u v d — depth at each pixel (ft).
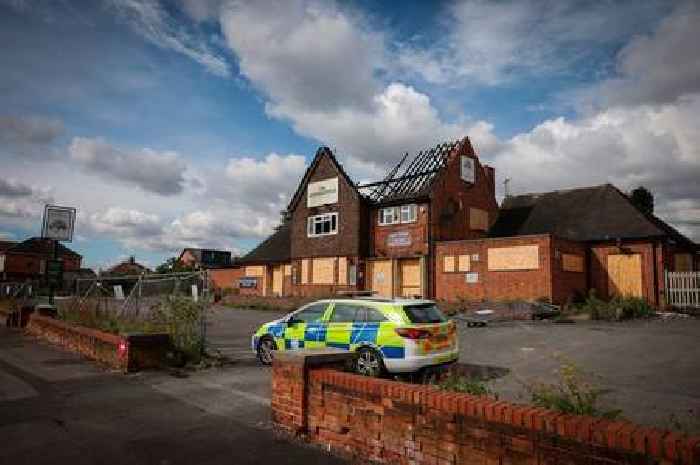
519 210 104.68
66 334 47.14
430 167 98.89
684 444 10.51
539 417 12.90
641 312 66.85
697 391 26.99
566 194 100.17
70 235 69.67
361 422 17.52
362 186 105.09
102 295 54.34
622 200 88.07
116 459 17.67
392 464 16.34
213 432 20.61
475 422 14.26
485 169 110.01
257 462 17.21
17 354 43.14
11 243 229.04
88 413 23.72
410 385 16.48
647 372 31.94
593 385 28.48
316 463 17.02
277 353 21.21
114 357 36.35
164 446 18.95
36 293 105.81
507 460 13.46
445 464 14.84
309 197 111.14
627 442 11.31
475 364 36.22
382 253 98.22
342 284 101.76
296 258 112.88
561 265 77.05
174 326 38.24
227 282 146.92
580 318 65.67
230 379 31.81
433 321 31.01
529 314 66.18
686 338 45.60
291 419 20.25
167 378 32.22
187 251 229.45
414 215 93.45
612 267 82.07
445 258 87.86
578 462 12.10
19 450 18.61
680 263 88.22
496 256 80.53
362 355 31.17
